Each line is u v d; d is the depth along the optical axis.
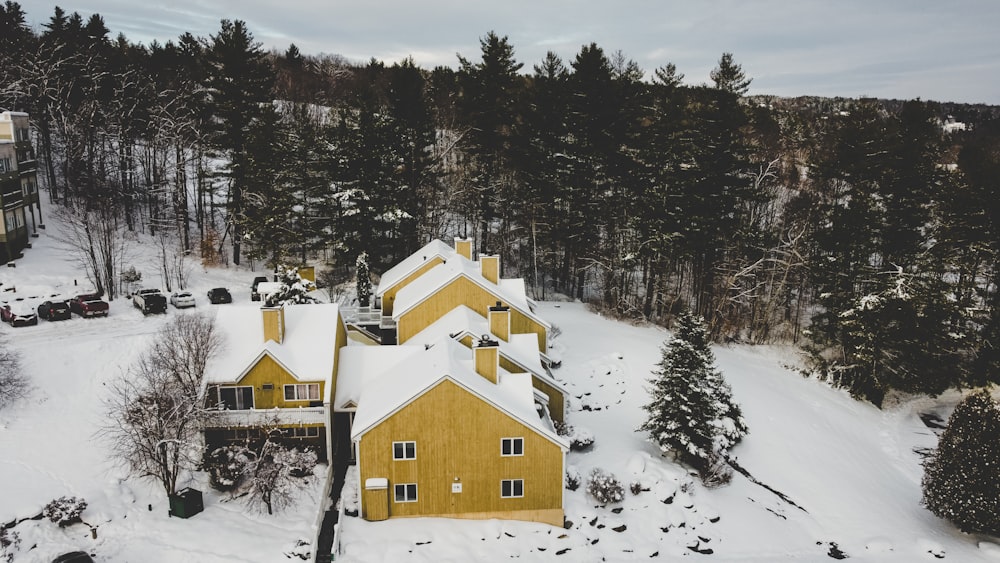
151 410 28.36
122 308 46.22
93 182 58.91
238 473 29.25
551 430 29.19
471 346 35.62
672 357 34.88
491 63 62.59
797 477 36.25
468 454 28.59
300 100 99.31
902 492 37.28
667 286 58.56
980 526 32.19
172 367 31.03
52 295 46.53
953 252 48.41
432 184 62.38
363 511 28.59
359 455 28.08
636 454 34.16
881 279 46.97
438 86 82.06
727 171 52.28
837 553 30.89
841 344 49.69
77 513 26.11
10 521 25.38
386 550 26.38
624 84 60.06
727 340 53.97
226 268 58.62
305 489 29.91
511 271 63.72
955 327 45.66
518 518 29.39
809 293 61.25
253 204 57.62
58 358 36.97
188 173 71.38
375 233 58.06
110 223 50.97
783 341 55.19
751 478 35.53
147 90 67.12
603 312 54.66
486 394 28.03
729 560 29.14
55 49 62.91
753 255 56.84
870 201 51.22
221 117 59.50
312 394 32.47
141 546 25.31
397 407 27.67
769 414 41.34
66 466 29.34
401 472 28.45
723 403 36.41
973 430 32.94
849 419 44.59
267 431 30.55
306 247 59.75
